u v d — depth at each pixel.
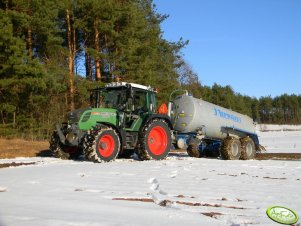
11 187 6.65
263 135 51.81
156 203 5.34
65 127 12.77
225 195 6.07
